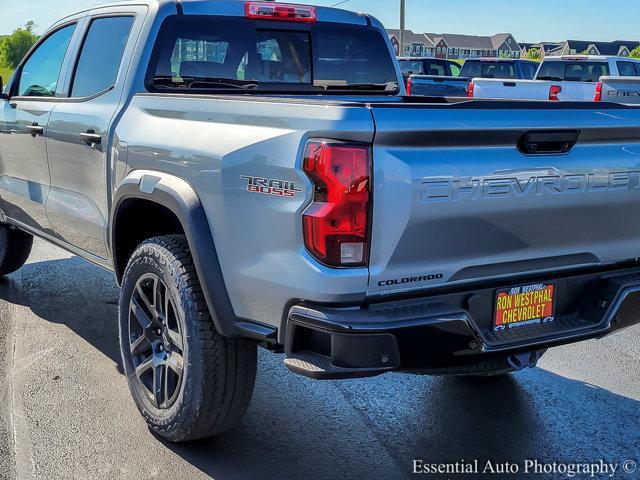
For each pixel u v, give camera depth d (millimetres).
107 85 4070
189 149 3139
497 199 2793
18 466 3211
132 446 3408
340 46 4688
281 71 4465
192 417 3188
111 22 4234
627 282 3178
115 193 3662
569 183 2969
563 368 4438
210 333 3115
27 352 4484
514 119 2768
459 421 3744
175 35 3965
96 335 4793
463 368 3025
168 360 3336
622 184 3123
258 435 3562
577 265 3141
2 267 5793
